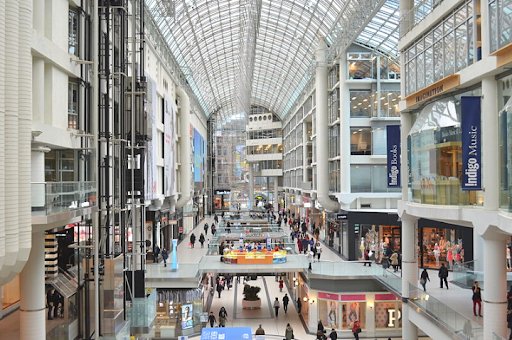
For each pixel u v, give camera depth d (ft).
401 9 83.66
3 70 38.86
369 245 133.49
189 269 102.32
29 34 43.75
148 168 104.47
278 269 107.76
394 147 90.27
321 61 157.07
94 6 65.92
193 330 98.53
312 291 99.76
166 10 118.93
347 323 97.76
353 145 141.59
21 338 55.72
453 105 66.39
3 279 42.63
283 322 106.01
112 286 70.49
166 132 138.21
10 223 40.34
